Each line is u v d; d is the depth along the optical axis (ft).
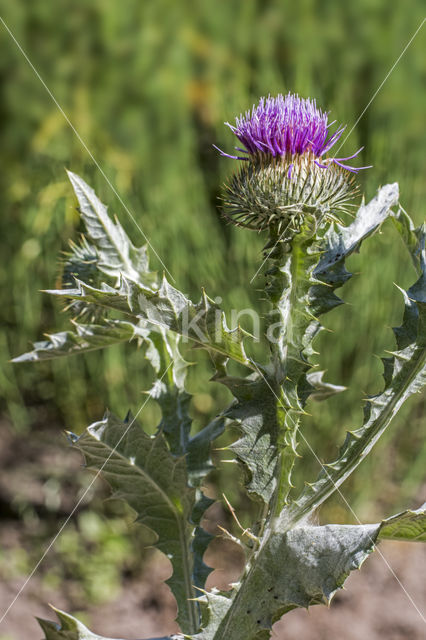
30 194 15.99
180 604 6.07
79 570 11.53
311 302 5.68
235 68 17.43
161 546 6.09
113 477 5.97
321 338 12.61
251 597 5.36
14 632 10.30
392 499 13.02
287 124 5.87
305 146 5.86
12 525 12.37
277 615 5.28
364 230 6.01
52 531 12.22
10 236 16.03
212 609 5.40
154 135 16.71
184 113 16.94
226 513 12.42
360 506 12.44
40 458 13.75
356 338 12.82
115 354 13.05
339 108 14.34
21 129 16.93
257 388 5.46
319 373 6.63
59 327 14.43
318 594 5.13
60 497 12.90
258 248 12.91
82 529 12.20
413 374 5.49
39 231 14.65
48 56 17.52
